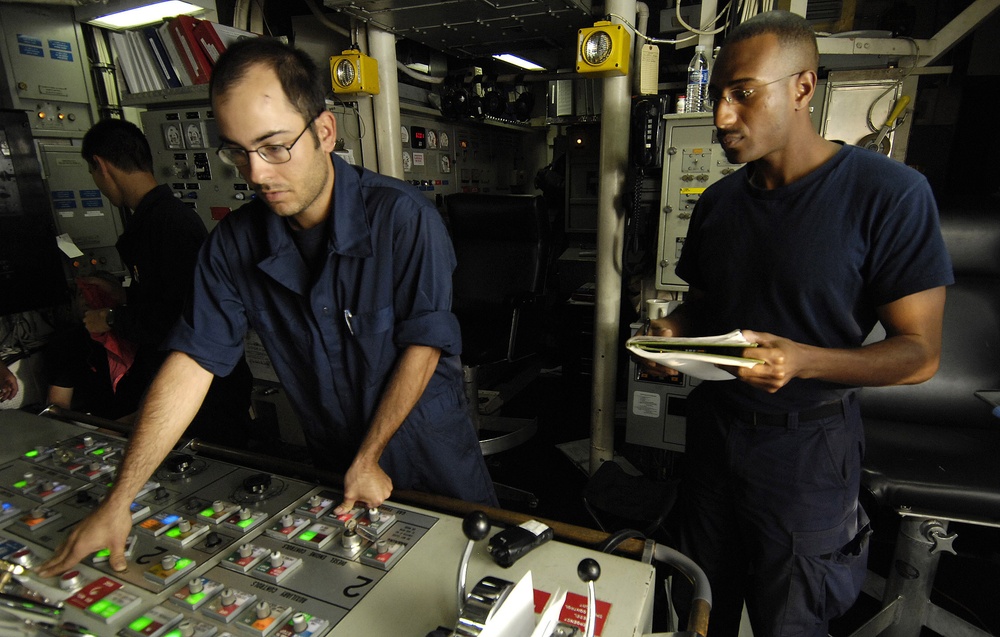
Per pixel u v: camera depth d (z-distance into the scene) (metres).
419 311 1.02
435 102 3.51
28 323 2.25
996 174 3.85
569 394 3.50
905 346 0.95
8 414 1.30
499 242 2.90
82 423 1.27
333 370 1.09
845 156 1.01
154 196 1.67
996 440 1.48
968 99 3.87
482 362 2.48
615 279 2.27
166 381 0.98
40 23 2.29
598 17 2.40
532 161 5.13
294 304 1.05
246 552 0.77
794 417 1.09
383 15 2.31
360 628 0.65
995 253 1.59
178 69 2.49
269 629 0.65
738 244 1.11
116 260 2.64
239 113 0.76
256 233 1.03
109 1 2.29
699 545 1.29
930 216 0.94
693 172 2.10
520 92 3.98
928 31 3.79
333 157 0.98
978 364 1.57
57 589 0.73
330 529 0.82
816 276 1.02
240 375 1.86
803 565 1.11
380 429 0.94
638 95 2.20
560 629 0.61
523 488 2.46
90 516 0.80
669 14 2.24
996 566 1.91
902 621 1.41
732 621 1.33
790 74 0.97
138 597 0.71
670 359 0.86
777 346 0.87
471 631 0.58
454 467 1.19
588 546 0.82
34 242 2.10
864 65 2.01
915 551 1.35
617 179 2.18
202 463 1.05
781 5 2.09
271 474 1.00
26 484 0.98
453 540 0.81
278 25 3.13
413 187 1.08
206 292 1.06
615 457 2.57
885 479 1.30
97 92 2.53
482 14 2.31
